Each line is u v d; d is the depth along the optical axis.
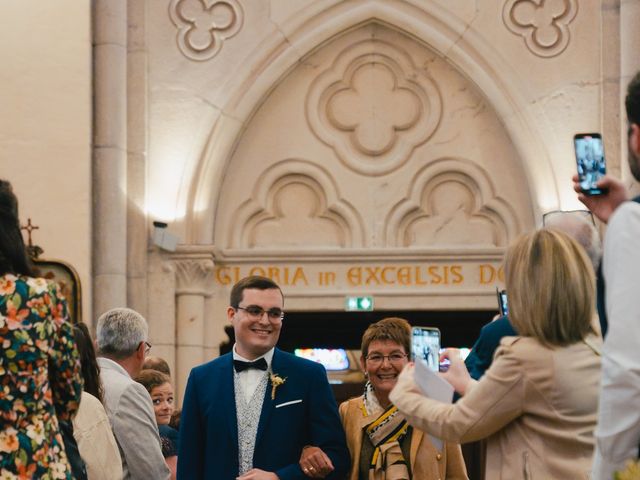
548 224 6.44
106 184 13.24
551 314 4.50
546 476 4.50
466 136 13.75
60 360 4.87
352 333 16.14
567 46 13.54
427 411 4.61
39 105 13.10
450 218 13.71
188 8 13.68
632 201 3.94
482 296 13.50
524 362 4.50
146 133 13.52
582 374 4.49
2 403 4.65
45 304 4.79
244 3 13.69
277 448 6.63
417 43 13.77
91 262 13.09
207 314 13.57
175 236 13.27
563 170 13.43
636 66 13.23
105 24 13.38
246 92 13.62
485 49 13.56
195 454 6.74
